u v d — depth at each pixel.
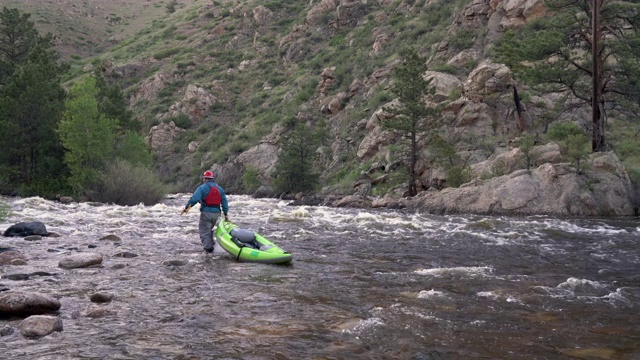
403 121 30.00
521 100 32.59
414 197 27.06
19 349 4.52
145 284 7.38
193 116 67.00
